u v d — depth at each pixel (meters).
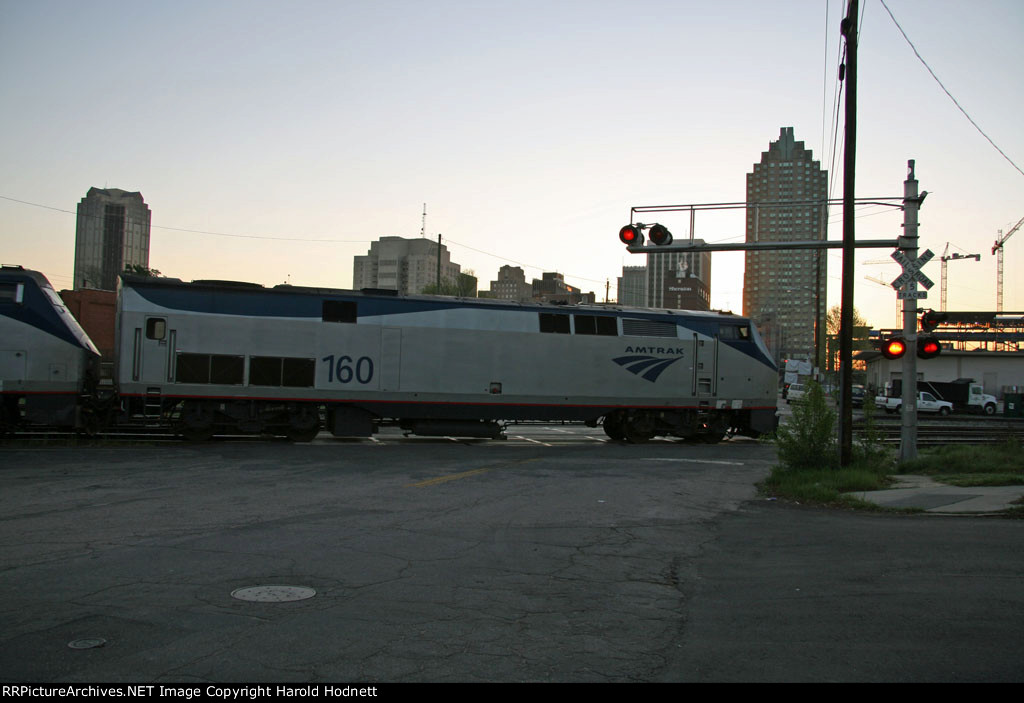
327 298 22.30
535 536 9.87
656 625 6.32
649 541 9.77
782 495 14.02
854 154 16.84
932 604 6.86
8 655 5.34
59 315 19.84
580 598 7.11
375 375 22.48
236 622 6.14
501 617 6.46
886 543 9.63
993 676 5.17
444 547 9.06
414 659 5.43
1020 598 7.03
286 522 10.29
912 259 18.11
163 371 20.67
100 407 20.75
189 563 8.00
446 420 23.45
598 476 15.95
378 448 20.88
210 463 16.48
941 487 14.64
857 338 94.44
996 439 27.48
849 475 14.96
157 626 6.00
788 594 7.29
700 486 15.07
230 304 21.41
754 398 26.77
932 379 64.06
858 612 6.65
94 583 7.18
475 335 23.61
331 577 7.59
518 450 21.38
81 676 4.98
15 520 10.11
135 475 14.41
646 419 25.72
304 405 22.02
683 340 25.97
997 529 10.54
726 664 5.42
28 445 19.06
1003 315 68.50
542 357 24.28
